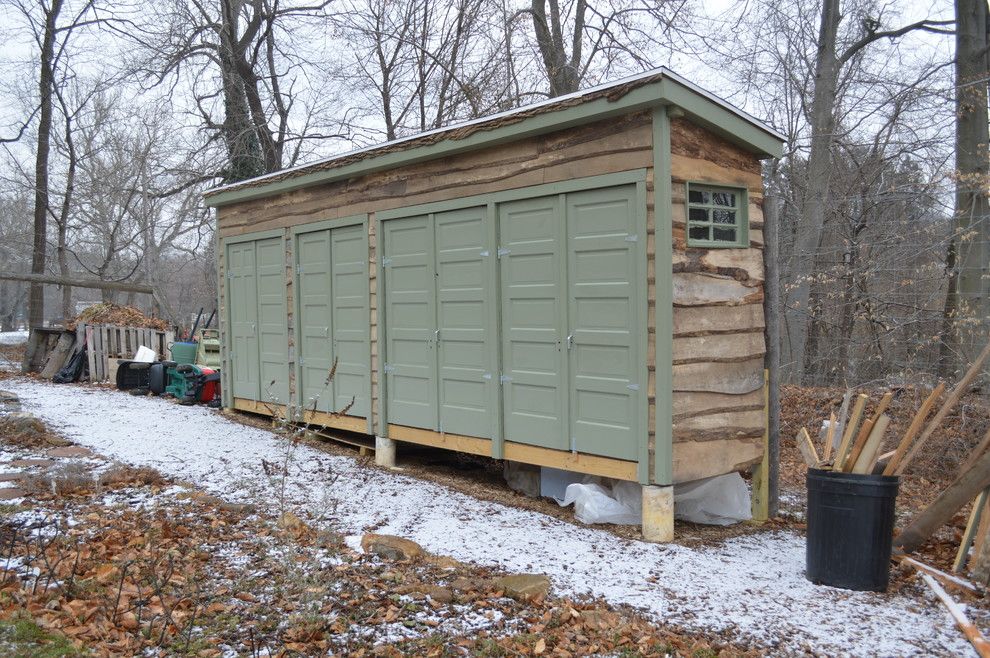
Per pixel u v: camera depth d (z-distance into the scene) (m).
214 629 3.81
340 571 4.68
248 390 10.45
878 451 5.00
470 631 3.98
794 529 6.43
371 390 8.28
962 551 5.16
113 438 8.81
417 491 7.03
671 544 5.65
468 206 7.03
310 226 9.09
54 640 3.47
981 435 8.56
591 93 5.72
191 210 24.20
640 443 5.72
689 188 5.83
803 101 14.91
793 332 13.37
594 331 6.04
